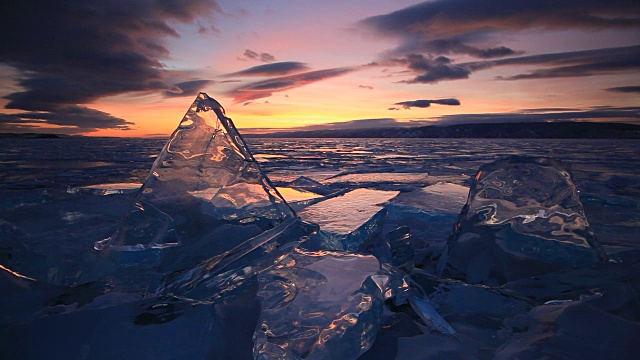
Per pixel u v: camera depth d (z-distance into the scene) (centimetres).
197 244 156
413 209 293
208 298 126
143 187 165
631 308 126
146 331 109
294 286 129
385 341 115
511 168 183
